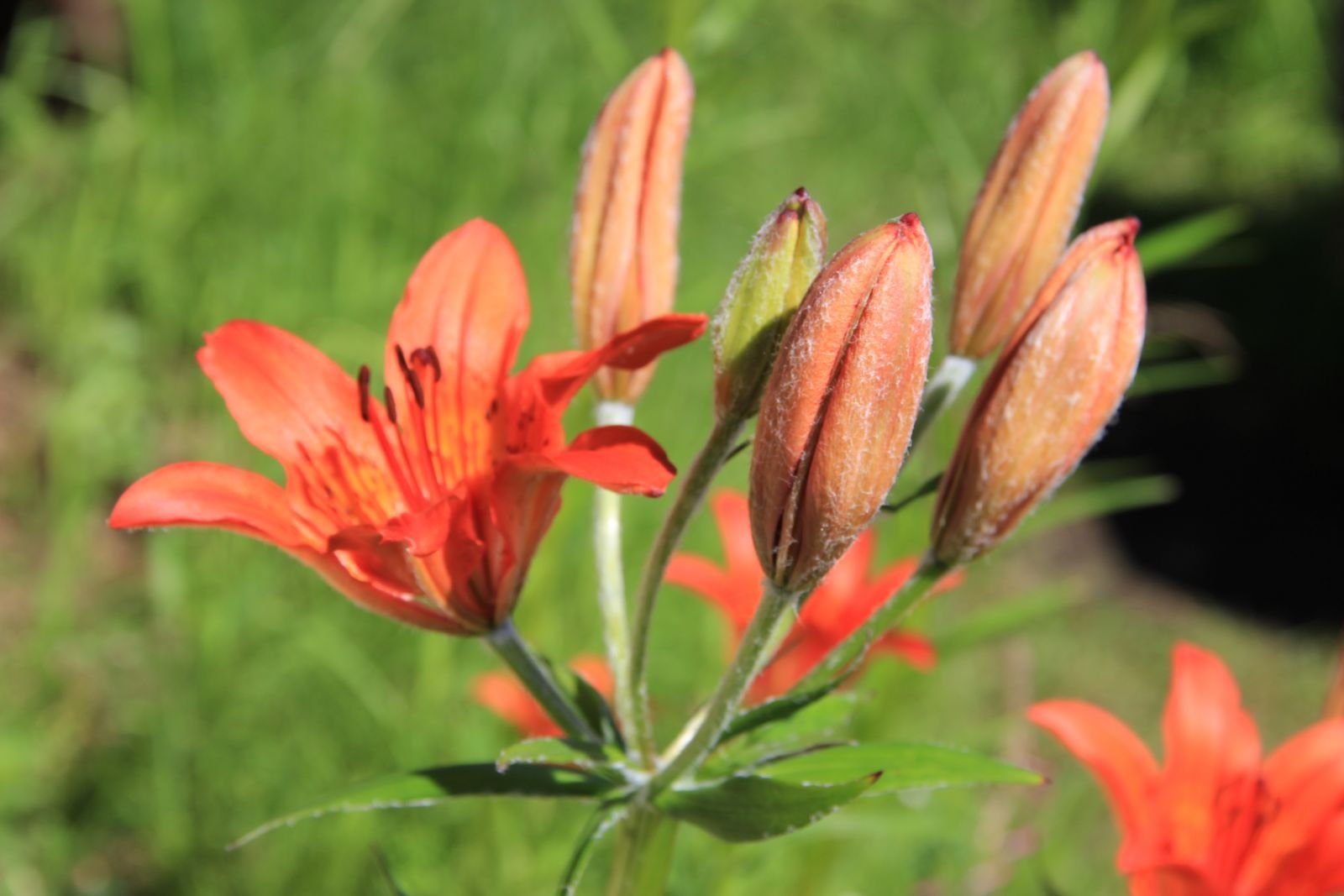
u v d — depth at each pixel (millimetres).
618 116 535
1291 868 579
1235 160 2094
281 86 1394
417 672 1002
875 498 467
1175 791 582
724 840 497
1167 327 960
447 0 1532
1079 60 527
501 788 502
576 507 710
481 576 502
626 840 524
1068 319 486
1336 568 1505
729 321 487
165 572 1080
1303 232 1925
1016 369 490
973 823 817
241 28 1417
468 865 885
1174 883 566
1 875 1002
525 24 1466
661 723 849
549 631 791
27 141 1538
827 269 458
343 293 1250
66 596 1115
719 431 495
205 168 1352
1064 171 526
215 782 1002
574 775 509
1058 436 491
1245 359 1780
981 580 1274
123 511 479
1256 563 1507
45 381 1385
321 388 518
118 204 1381
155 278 1325
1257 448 1688
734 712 494
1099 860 1017
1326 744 585
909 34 1827
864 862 857
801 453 465
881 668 723
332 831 925
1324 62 2234
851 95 1718
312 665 1002
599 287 539
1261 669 1350
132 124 1421
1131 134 2109
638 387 548
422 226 1335
